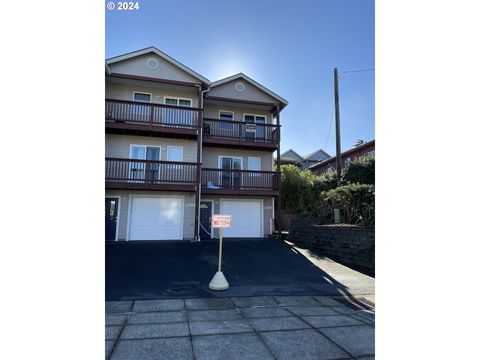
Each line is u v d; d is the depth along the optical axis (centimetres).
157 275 726
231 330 408
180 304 533
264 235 1376
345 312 512
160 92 1288
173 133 1198
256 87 1431
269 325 432
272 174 1362
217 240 1230
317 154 3322
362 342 373
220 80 1380
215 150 1383
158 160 1205
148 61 1224
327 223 1134
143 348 345
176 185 1173
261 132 1430
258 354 336
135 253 930
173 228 1218
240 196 1363
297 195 1612
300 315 485
